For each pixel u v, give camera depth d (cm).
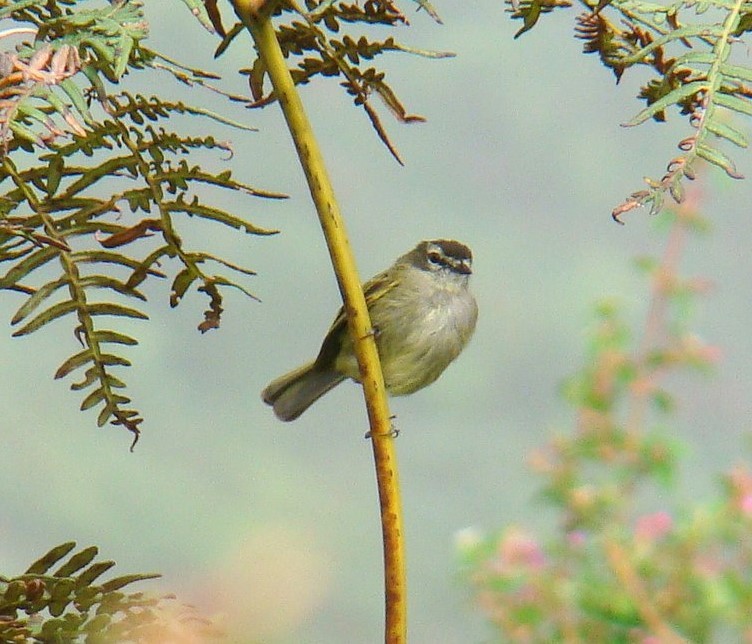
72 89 384
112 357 509
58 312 499
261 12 448
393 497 459
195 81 478
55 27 416
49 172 488
